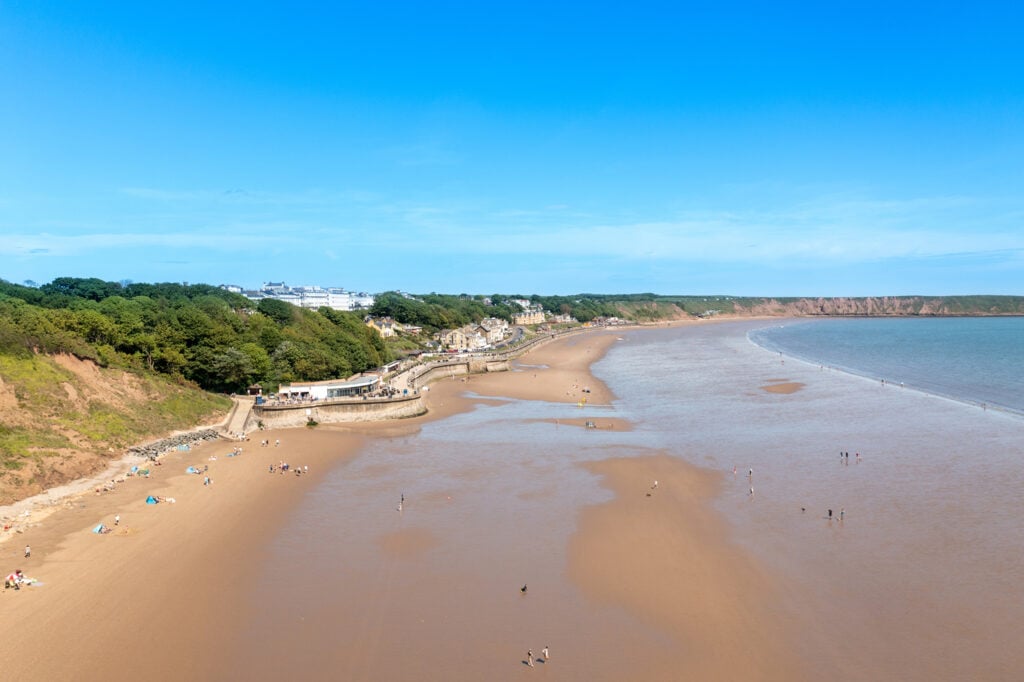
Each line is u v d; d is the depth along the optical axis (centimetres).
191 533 5625
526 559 5128
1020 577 4653
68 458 7106
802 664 3722
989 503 6100
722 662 3756
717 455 8038
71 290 18450
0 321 8606
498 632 4097
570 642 3978
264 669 3722
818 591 4541
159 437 8494
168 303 16888
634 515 6031
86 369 8881
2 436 6956
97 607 4350
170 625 4162
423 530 5728
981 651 3800
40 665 3694
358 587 4691
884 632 4022
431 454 8369
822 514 5972
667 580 4750
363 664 3772
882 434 8962
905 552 5112
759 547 5284
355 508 6306
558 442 8888
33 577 4728
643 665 3741
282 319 16000
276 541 5500
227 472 7488
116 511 6084
